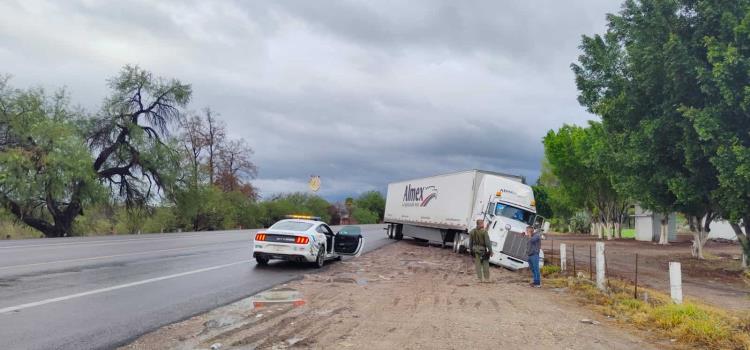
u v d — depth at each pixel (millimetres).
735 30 15430
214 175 64562
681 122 17859
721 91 15477
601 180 45562
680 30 18562
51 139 36750
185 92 47156
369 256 22500
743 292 16094
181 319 8289
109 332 7219
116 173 45406
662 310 9742
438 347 6926
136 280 12242
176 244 24922
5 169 34500
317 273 15453
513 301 11539
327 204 84938
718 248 37094
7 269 13422
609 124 23375
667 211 22328
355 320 8562
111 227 48656
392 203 40094
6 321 7594
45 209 40594
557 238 50875
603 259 13859
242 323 8117
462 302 10969
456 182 28047
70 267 14164
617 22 21031
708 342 7988
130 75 45281
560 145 46062
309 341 7047
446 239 30250
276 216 72062
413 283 14000
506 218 21953
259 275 14297
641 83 19562
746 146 16203
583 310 10797
